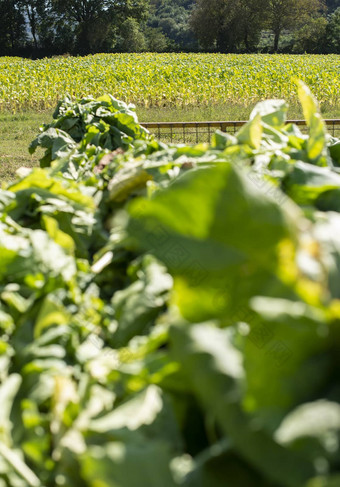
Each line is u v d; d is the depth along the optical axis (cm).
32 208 201
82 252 191
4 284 157
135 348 129
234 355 90
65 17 6316
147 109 1862
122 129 435
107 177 237
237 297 86
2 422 119
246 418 81
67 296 155
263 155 201
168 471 93
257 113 247
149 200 82
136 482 90
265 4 6278
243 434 81
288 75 2370
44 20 6319
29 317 147
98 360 134
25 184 206
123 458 92
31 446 111
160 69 2720
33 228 196
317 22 6494
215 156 202
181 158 205
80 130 466
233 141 222
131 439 104
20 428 120
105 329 149
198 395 95
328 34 6506
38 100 1878
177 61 3359
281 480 77
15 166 1056
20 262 159
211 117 1670
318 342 80
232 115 1700
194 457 102
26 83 2164
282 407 81
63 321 144
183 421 107
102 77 2383
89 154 326
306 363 81
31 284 154
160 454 95
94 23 6247
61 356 136
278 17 6525
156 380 109
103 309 156
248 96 1941
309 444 75
